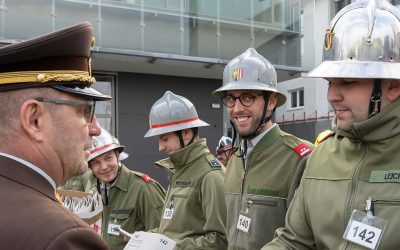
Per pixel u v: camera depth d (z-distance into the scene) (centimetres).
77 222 102
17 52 110
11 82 110
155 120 295
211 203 260
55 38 113
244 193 243
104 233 333
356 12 163
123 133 1017
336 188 162
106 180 330
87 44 122
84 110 125
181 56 943
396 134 150
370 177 154
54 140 114
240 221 239
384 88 152
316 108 1531
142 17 925
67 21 866
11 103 110
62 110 115
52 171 116
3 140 111
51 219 99
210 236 257
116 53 889
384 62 153
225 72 253
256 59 246
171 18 950
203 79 1109
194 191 272
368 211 150
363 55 154
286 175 230
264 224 229
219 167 278
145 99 1044
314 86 1542
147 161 1031
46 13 848
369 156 157
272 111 250
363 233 149
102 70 1002
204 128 1104
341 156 167
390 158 151
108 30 899
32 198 105
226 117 1130
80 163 122
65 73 115
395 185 148
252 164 243
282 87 1686
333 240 158
